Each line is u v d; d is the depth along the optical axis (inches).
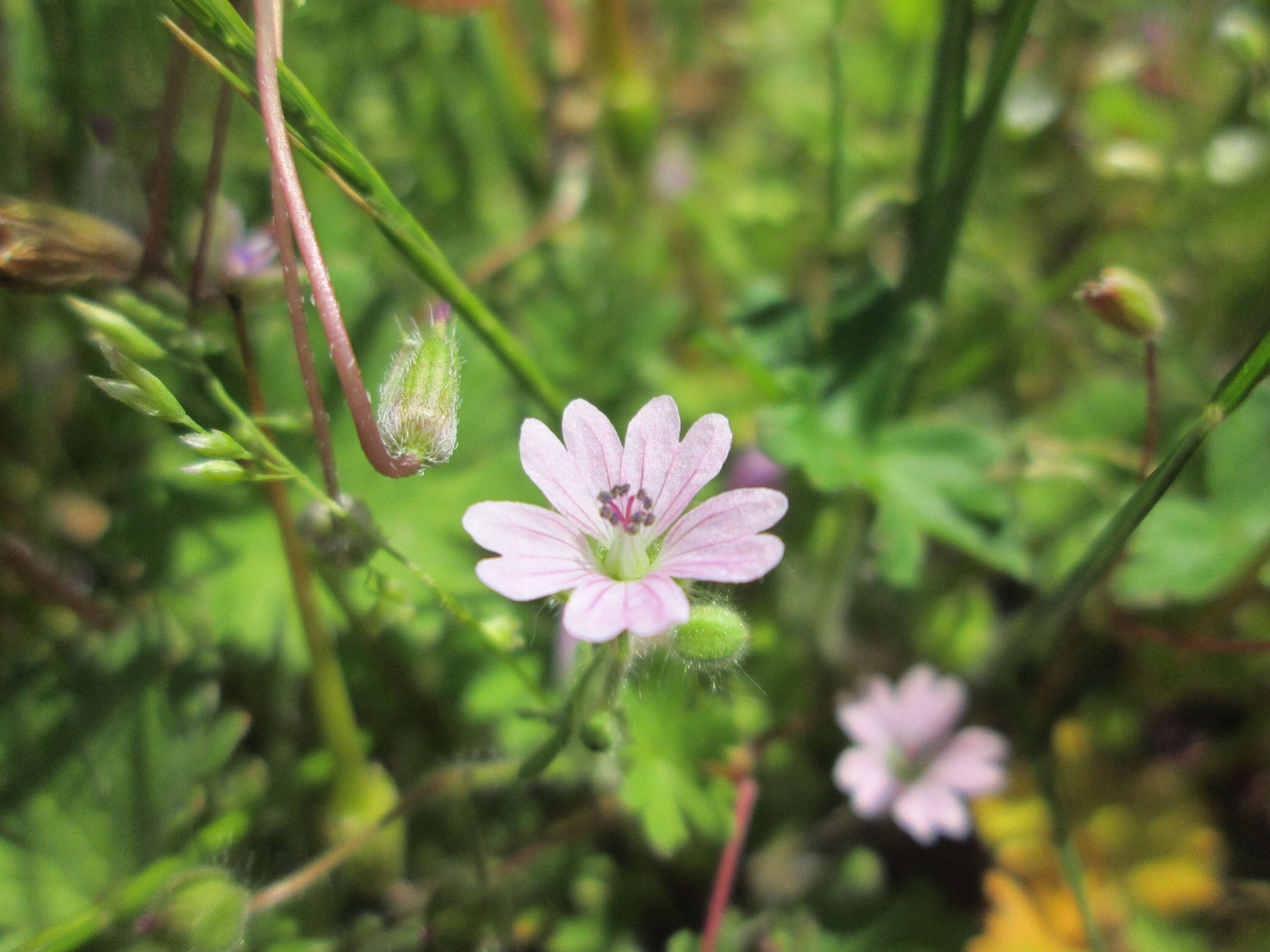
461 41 2.5
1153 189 2.4
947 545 2.1
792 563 1.9
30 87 1.8
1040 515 2.0
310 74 2.3
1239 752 1.9
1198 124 2.4
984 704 1.9
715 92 2.9
